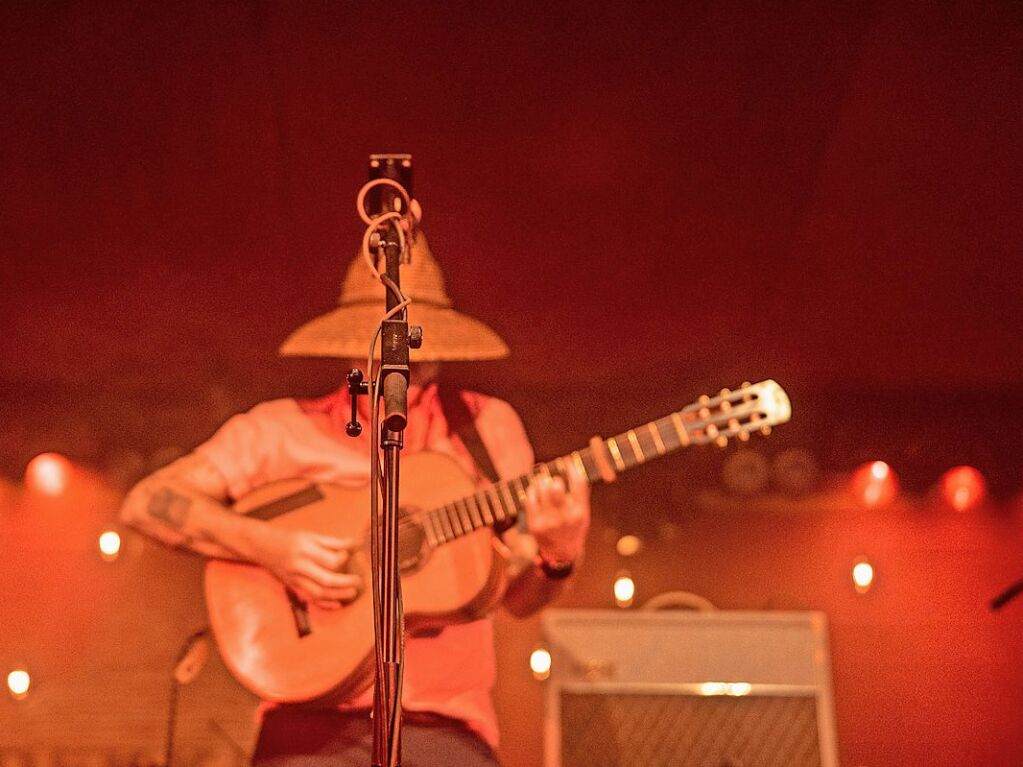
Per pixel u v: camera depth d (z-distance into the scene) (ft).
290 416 10.07
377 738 5.68
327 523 9.61
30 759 15.14
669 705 11.53
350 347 9.75
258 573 9.47
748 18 12.14
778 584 17.76
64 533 17.83
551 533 9.02
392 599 5.77
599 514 17.78
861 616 17.62
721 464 17.90
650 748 11.43
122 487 17.98
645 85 12.92
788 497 17.99
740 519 17.98
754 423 9.22
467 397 10.32
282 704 9.12
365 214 6.84
